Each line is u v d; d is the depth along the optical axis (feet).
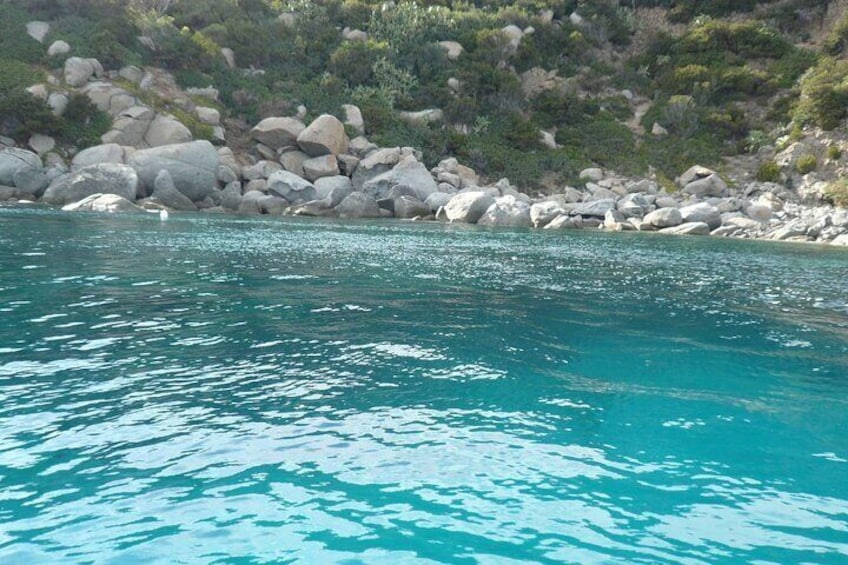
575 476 13.70
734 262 60.44
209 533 11.05
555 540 11.17
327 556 10.46
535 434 15.98
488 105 164.14
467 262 51.34
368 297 33.65
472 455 14.57
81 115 116.57
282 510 11.91
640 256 62.39
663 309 33.94
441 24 179.01
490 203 110.52
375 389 18.98
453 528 11.45
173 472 13.29
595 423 16.88
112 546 10.60
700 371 22.22
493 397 18.65
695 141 158.30
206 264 42.75
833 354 25.23
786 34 186.29
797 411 18.29
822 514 12.42
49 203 96.84
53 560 10.16
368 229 82.74
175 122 121.80
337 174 127.24
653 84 179.01
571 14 201.36
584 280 43.86
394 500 12.40
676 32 196.24
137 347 22.39
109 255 44.37
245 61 151.64
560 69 181.98
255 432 15.49
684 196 135.44
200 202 111.45
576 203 126.00
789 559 10.82
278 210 111.14
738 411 18.16
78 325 24.88
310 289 35.24
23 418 15.80
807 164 140.87
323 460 14.07
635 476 13.82
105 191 98.78
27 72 119.24
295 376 19.89
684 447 15.49
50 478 12.88
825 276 51.44
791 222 105.50
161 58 138.10
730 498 12.96
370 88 155.53
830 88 148.56
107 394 17.69
